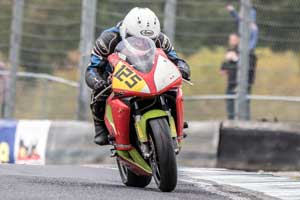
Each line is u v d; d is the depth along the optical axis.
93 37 43.38
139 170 25.98
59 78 49.25
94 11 43.50
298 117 45.62
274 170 39.38
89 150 41.16
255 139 39.72
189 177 32.72
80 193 23.47
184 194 24.75
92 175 31.64
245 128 39.91
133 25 25.95
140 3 49.38
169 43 27.16
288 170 39.22
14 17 44.94
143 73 24.59
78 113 43.25
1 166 33.12
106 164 40.81
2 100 47.41
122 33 26.20
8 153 42.25
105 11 48.91
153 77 24.42
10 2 55.22
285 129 39.47
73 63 51.84
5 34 54.88
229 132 40.06
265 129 39.69
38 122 42.03
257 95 45.44
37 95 48.59
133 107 24.91
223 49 46.25
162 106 24.66
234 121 40.28
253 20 43.72
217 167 40.00
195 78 45.94
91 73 26.52
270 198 26.44
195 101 45.56
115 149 26.47
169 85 24.45
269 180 32.78
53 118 48.50
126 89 24.39
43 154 41.38
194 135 40.56
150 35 25.98
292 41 44.62
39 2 55.12
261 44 44.47
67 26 54.12
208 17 49.66
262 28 45.12
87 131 41.31
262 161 39.56
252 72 43.53
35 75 47.28
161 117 24.36
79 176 30.70
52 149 41.31
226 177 33.56
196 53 46.22
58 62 52.03
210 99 44.34
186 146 40.56
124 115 24.94
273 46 44.62
